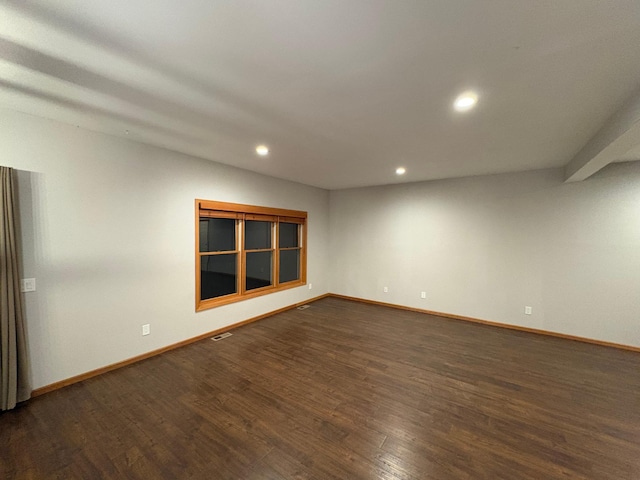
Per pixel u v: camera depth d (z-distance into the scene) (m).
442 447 1.87
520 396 2.47
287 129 2.61
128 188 3.04
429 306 5.06
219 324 4.03
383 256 5.61
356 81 1.78
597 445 1.89
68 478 1.62
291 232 5.60
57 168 2.56
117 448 1.85
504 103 2.04
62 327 2.61
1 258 2.19
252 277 4.78
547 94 1.91
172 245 3.46
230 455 1.79
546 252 4.03
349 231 6.08
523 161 3.64
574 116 2.25
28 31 1.35
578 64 1.56
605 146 2.38
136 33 1.36
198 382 2.68
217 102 2.10
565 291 3.90
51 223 2.54
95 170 2.79
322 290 6.24
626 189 3.51
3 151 2.29
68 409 2.26
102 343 2.87
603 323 3.66
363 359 3.20
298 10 1.19
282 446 1.87
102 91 1.96
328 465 1.72
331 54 1.50
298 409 2.27
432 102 2.05
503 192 4.35
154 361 3.13
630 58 1.50
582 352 3.42
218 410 2.25
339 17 1.23
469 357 3.26
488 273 4.48
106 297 2.90
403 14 1.21
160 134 2.82
